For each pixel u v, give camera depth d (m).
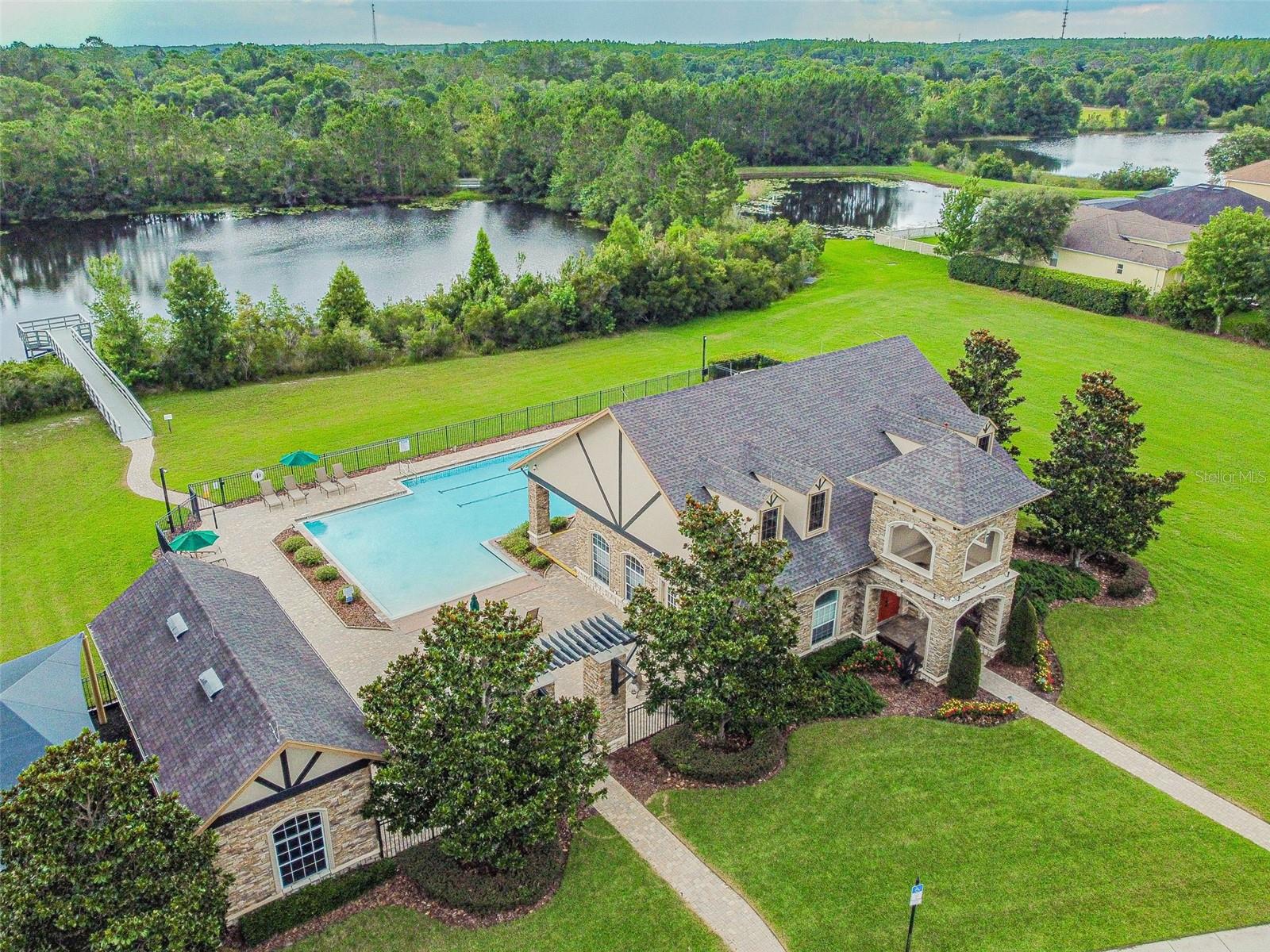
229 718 20.77
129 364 58.22
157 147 127.81
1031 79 194.25
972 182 82.88
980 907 21.39
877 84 160.38
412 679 21.28
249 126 135.88
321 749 20.05
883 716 28.05
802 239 86.56
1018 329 68.50
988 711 27.95
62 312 81.25
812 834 23.41
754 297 77.06
